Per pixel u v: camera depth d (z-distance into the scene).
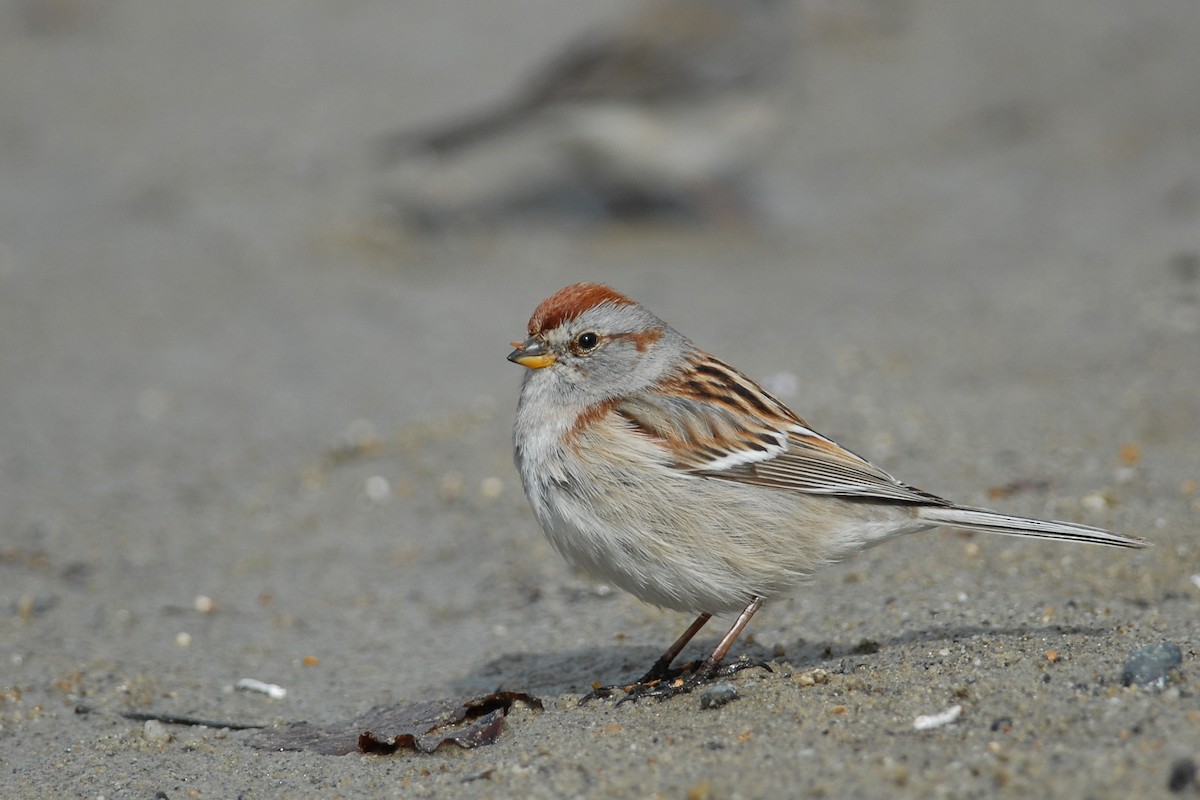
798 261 18.75
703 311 16.78
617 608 10.01
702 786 6.27
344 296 18.39
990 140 22.92
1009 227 19.31
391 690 8.91
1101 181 20.78
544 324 8.16
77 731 8.43
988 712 6.80
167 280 18.91
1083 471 10.94
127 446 14.28
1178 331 14.43
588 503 7.77
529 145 19.81
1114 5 28.22
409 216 20.73
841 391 13.48
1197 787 5.66
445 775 7.07
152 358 16.56
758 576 7.76
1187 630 7.91
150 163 23.06
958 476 11.12
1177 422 12.00
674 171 19.72
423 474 12.99
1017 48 26.53
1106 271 16.80
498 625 9.98
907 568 9.66
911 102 24.75
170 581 11.25
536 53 27.33
